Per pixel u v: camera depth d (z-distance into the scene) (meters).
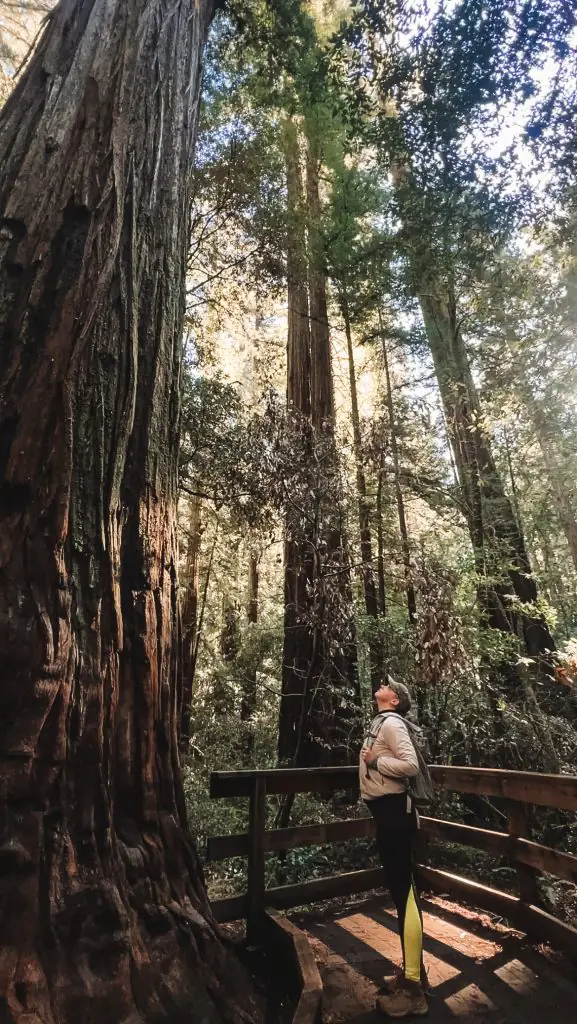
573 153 5.50
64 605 1.91
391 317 9.41
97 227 2.41
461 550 8.20
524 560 8.12
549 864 2.82
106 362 2.30
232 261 7.81
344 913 3.50
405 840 2.58
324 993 2.55
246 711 9.23
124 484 2.39
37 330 2.14
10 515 1.90
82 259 2.29
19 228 2.32
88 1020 1.56
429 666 5.16
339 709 6.55
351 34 5.81
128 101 2.91
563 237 6.09
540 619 8.02
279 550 11.48
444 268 7.12
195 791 6.16
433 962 2.84
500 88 5.45
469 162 5.88
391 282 8.16
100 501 2.13
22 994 1.50
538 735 5.95
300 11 6.90
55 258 2.29
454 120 5.73
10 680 1.76
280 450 5.38
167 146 3.18
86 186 2.48
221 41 7.30
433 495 8.48
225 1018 1.88
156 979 1.77
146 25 3.34
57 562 1.92
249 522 6.09
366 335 9.41
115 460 2.25
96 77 2.85
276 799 5.83
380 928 3.27
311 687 6.55
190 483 6.68
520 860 3.04
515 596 7.20
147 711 2.17
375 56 5.89
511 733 5.77
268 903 3.06
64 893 1.69
